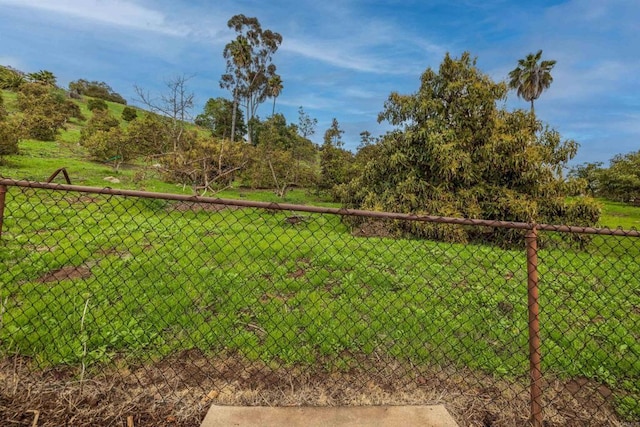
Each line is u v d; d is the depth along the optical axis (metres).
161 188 15.90
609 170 27.98
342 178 20.95
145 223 7.70
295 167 22.61
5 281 4.00
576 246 8.45
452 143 11.97
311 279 4.86
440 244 8.69
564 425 2.25
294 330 3.35
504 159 11.99
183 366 2.69
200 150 17.44
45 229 6.37
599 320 4.12
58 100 35.25
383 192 13.08
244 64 39.72
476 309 4.17
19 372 2.41
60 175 14.76
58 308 3.39
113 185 14.85
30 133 24.06
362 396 2.41
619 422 2.35
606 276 6.01
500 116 12.91
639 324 4.01
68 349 2.71
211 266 5.06
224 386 2.45
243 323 3.45
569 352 3.26
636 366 3.09
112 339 2.92
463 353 3.11
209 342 3.03
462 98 12.66
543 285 5.30
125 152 19.84
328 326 3.47
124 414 2.08
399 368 2.82
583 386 2.75
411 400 2.38
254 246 6.37
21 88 31.66
